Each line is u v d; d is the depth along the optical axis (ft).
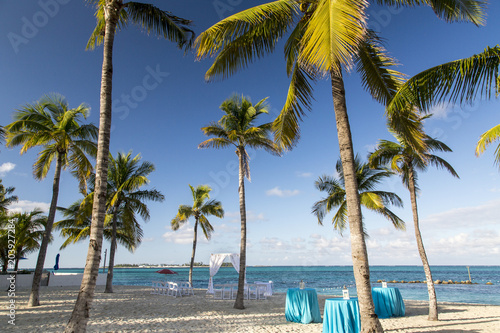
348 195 18.15
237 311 40.42
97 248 17.61
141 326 29.50
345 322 24.77
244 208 46.16
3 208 81.66
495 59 16.06
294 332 27.53
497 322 32.37
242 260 44.21
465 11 20.53
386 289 36.81
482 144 22.29
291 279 185.57
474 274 272.31
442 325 30.76
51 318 32.68
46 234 42.63
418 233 35.99
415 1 21.68
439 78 17.22
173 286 59.21
